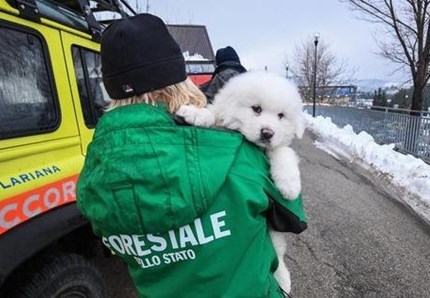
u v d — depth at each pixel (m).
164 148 1.11
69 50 2.77
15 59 2.27
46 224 2.24
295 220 1.34
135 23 1.27
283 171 1.37
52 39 2.60
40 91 2.45
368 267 4.04
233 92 1.55
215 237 1.14
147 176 1.07
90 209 1.18
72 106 2.73
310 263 4.10
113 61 1.26
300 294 3.53
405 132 10.24
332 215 5.49
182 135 1.14
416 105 12.43
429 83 13.99
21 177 2.19
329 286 3.67
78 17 3.04
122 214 1.10
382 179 7.70
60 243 2.66
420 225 5.21
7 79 2.21
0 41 2.17
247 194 1.15
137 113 1.18
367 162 9.27
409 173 7.70
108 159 1.13
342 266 4.05
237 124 1.50
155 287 1.21
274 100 1.50
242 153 1.22
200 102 1.43
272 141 1.41
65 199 2.43
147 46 1.24
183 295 1.18
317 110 23.70
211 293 1.17
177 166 1.09
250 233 1.16
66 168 2.53
